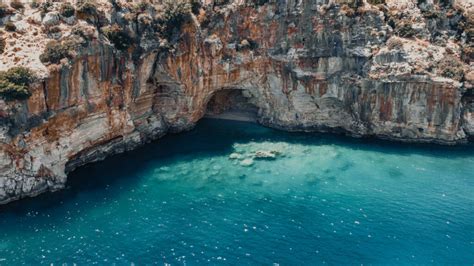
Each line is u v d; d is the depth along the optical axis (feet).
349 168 194.70
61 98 169.48
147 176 185.47
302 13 218.59
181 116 229.25
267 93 238.89
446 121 215.51
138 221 154.10
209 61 220.64
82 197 167.63
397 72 212.02
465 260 137.08
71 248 138.82
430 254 139.74
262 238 146.30
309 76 226.17
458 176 187.93
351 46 219.61
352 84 222.07
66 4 181.06
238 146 217.36
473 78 213.05
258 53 228.22
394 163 199.31
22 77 156.97
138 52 199.31
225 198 170.19
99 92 185.16
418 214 160.35
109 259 134.41
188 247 141.08
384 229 151.64
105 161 196.44
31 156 163.84
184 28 209.56
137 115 212.43
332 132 236.22
